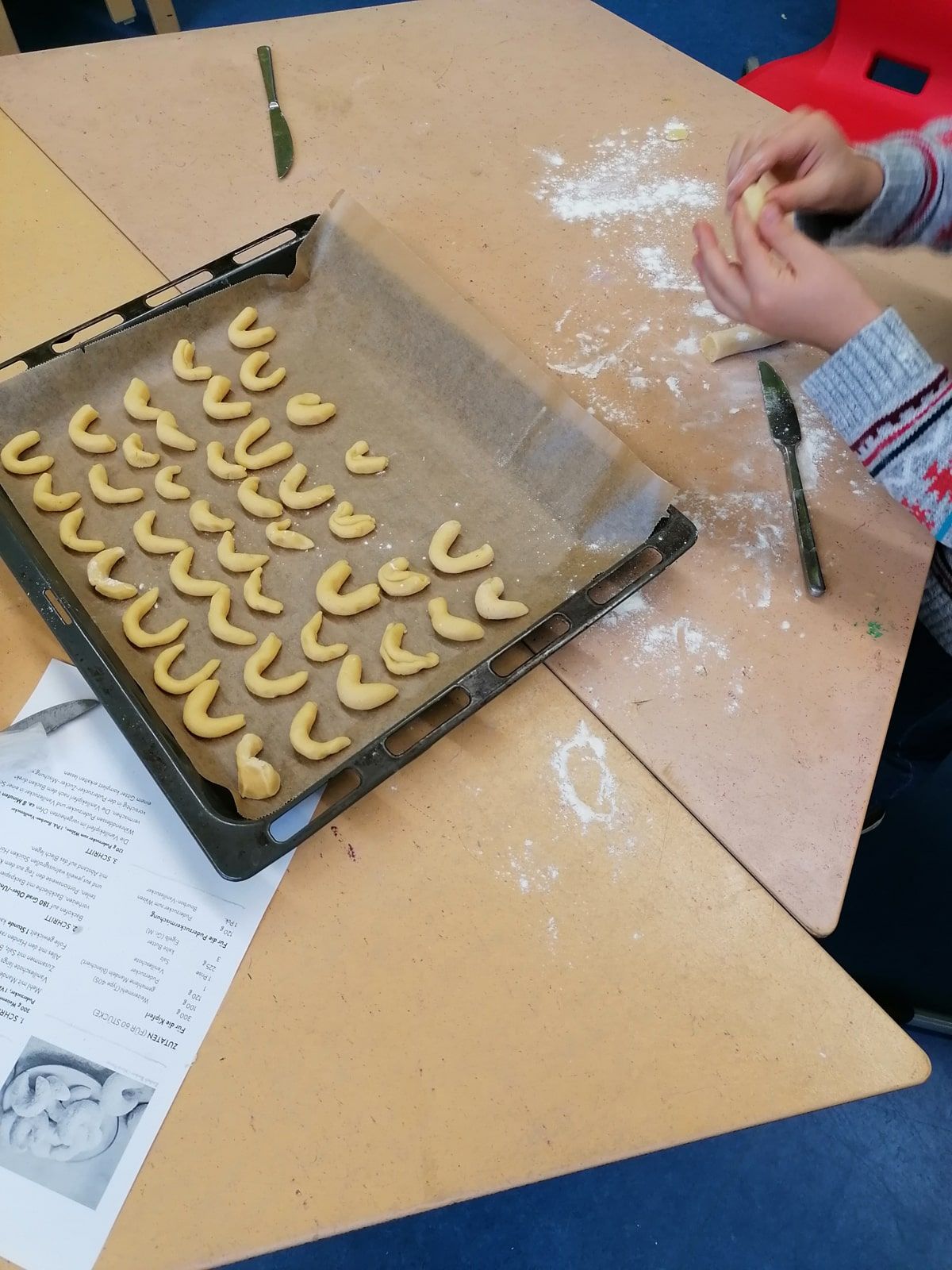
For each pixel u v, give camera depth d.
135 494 0.96
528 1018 0.69
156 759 0.75
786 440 1.02
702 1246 1.35
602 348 1.11
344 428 1.03
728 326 1.14
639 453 1.02
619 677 0.86
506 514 0.96
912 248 1.21
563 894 0.75
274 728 0.82
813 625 0.90
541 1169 0.64
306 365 1.08
